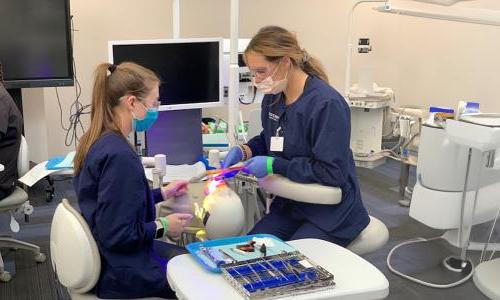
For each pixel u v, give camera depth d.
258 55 1.78
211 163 2.18
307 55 1.93
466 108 2.90
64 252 1.46
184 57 2.35
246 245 1.36
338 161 1.75
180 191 1.86
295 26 5.39
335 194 1.73
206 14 4.95
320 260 1.31
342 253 1.35
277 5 5.24
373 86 4.59
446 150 2.57
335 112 1.76
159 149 2.39
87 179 1.51
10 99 2.74
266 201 2.23
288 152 1.93
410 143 3.98
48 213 3.79
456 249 3.23
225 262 1.23
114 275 1.51
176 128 2.41
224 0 4.99
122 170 1.46
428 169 2.69
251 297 1.07
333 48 5.65
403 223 3.71
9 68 3.94
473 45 4.98
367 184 4.62
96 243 1.50
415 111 4.15
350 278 1.21
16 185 2.81
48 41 4.01
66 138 4.70
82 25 4.54
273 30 1.81
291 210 1.98
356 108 4.38
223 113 4.38
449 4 2.19
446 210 2.68
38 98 4.31
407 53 5.88
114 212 1.46
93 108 1.57
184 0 4.84
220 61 2.43
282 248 1.35
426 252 3.22
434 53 5.49
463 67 5.12
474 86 5.01
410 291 2.74
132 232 1.49
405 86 5.97
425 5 3.51
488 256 2.95
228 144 2.45
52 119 4.62
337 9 5.54
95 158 1.49
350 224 1.88
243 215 1.80
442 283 2.82
